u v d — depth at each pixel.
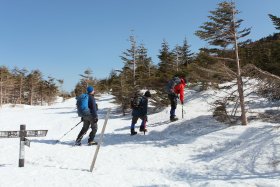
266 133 8.74
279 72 11.95
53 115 23.75
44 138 13.27
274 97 10.48
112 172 7.45
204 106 16.55
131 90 20.16
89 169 7.80
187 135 10.84
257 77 10.33
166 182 6.44
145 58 34.56
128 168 7.88
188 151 9.02
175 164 7.93
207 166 7.42
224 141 9.17
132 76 22.91
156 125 13.31
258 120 11.35
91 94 11.34
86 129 11.19
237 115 12.78
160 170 7.55
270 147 7.61
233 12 11.27
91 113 11.08
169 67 27.03
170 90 13.38
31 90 70.50
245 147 8.11
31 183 6.46
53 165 8.37
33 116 24.23
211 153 8.55
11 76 65.75
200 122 12.22
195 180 6.49
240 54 11.96
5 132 7.99
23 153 8.08
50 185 6.34
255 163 7.07
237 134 9.51
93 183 6.46
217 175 6.74
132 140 11.37
